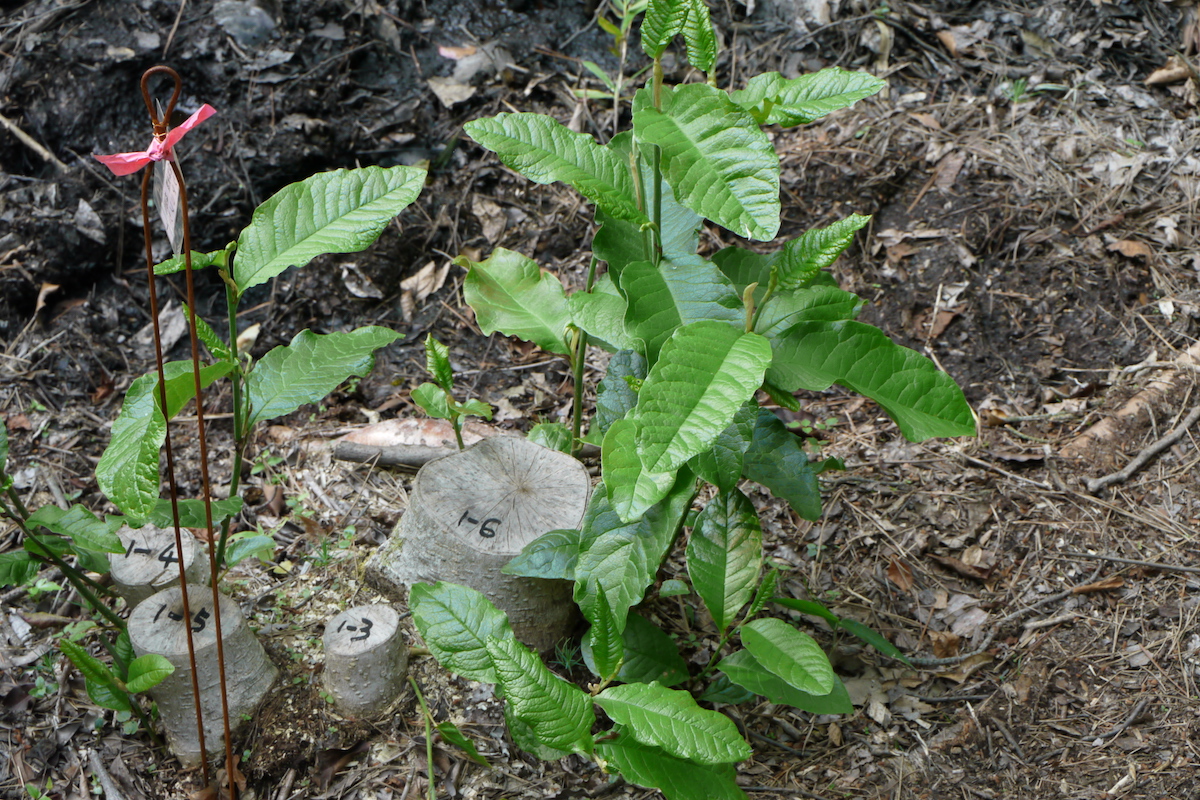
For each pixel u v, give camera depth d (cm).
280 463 312
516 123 192
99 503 290
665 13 172
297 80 385
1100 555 280
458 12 430
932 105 408
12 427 307
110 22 386
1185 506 289
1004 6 440
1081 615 266
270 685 239
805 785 232
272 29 395
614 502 184
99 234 346
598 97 402
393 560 261
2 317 331
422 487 246
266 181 366
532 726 171
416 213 377
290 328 349
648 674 233
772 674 221
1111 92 409
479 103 402
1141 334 337
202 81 379
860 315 353
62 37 379
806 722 248
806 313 193
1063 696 248
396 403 335
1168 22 434
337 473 310
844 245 183
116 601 266
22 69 369
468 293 251
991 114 401
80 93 367
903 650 263
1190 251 354
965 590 279
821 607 228
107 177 357
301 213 196
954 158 387
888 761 236
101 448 308
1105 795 223
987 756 236
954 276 358
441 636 200
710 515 226
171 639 218
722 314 196
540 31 429
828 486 308
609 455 186
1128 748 233
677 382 159
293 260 191
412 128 393
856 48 423
